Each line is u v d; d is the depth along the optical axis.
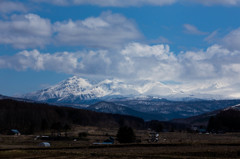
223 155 151.88
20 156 155.00
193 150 164.75
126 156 152.62
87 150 180.38
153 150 172.38
